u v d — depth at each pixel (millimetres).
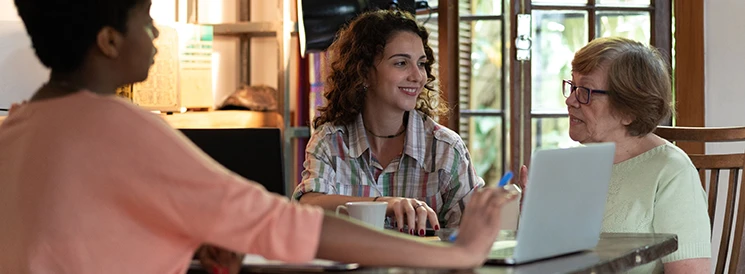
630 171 2076
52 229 1107
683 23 3674
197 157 1111
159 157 1095
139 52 1204
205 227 1102
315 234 1140
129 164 1096
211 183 1095
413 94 2355
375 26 2365
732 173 2311
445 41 3773
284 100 3438
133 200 1104
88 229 1104
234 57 3869
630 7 3740
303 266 1229
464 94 4656
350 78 2379
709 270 2000
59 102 1159
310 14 3316
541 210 1305
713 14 3625
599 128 2121
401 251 1182
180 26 3221
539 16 3775
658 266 1968
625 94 2059
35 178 1128
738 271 2158
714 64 3631
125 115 1122
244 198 1107
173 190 1095
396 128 2396
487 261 1299
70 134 1120
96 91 1191
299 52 3758
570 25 3773
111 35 1175
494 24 4566
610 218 2053
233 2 3883
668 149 2086
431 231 1837
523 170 2072
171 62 3141
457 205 2344
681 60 3678
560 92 3801
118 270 1116
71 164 1107
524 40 3742
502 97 3963
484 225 1218
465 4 3980
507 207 1902
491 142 4715
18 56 2799
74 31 1164
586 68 2119
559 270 1234
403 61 2354
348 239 1171
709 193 2342
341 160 2346
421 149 2352
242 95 3510
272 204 1131
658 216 2021
